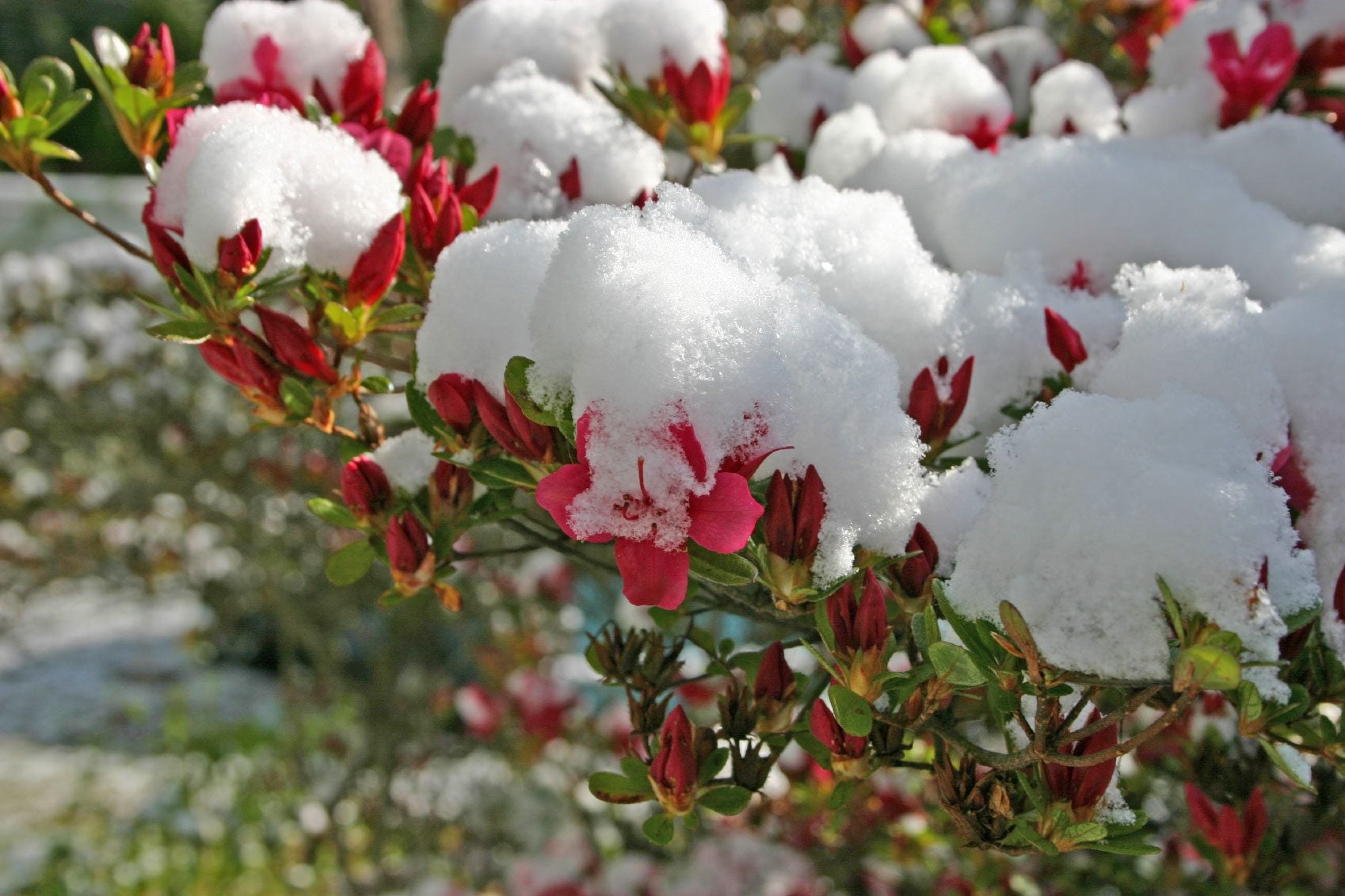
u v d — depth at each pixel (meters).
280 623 1.64
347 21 0.54
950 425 0.45
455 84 0.59
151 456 1.45
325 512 0.48
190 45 3.79
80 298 1.49
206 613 2.34
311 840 1.55
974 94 0.60
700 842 0.96
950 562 0.44
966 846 0.44
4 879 1.57
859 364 0.42
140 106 0.50
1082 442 0.40
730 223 0.47
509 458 0.44
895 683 0.42
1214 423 0.40
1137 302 0.46
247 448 1.43
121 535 1.63
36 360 1.44
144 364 1.45
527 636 1.39
